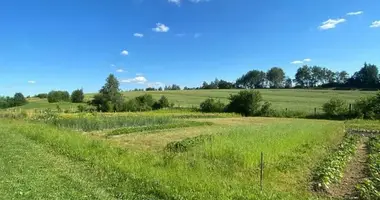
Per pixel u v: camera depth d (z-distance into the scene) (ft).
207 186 36.65
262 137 64.28
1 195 30.45
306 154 58.59
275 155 53.36
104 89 262.06
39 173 40.34
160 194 34.73
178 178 39.68
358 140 85.97
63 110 229.25
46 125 105.19
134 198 33.53
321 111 208.85
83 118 134.72
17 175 38.45
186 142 70.95
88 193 33.71
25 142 64.39
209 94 403.54
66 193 33.09
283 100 311.68
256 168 46.85
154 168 44.45
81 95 350.84
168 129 114.73
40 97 471.21
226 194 34.37
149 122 136.36
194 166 46.24
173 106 262.26
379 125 130.82
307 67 554.46
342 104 179.73
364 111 169.37
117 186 37.29
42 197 31.17
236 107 217.77
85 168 45.09
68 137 70.64
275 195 35.40
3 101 309.63
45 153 54.19
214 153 52.60
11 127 94.48
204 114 203.72
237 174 43.96
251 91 216.95
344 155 59.82
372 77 437.58
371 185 40.04
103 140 76.02
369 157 59.00
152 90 517.55
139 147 72.43
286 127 90.17
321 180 42.32
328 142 77.92
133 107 251.39
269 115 205.05
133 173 42.22
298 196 36.55
